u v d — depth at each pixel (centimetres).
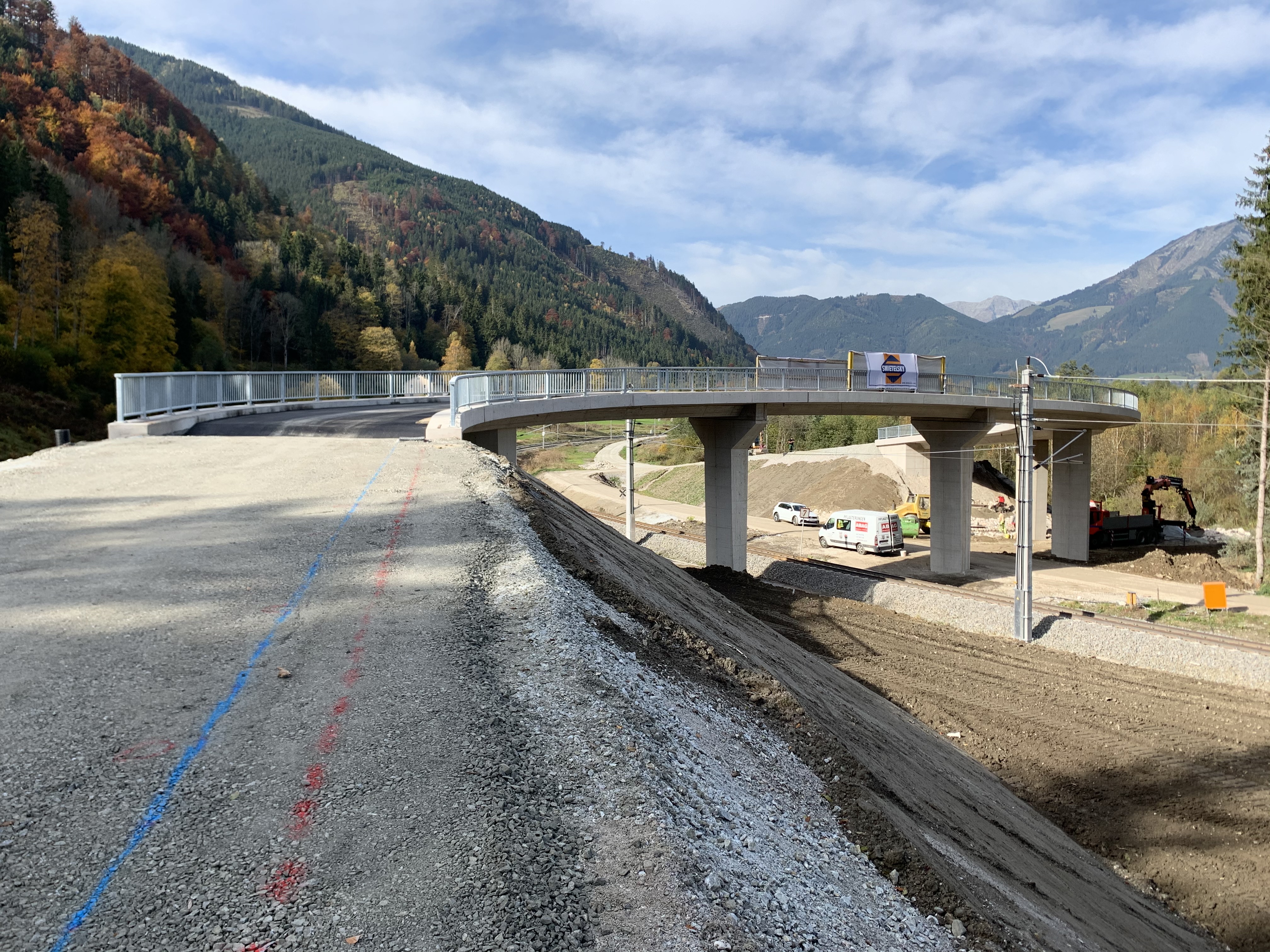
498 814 573
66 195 9488
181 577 1077
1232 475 6956
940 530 4747
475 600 1045
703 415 3938
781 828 761
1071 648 2992
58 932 436
